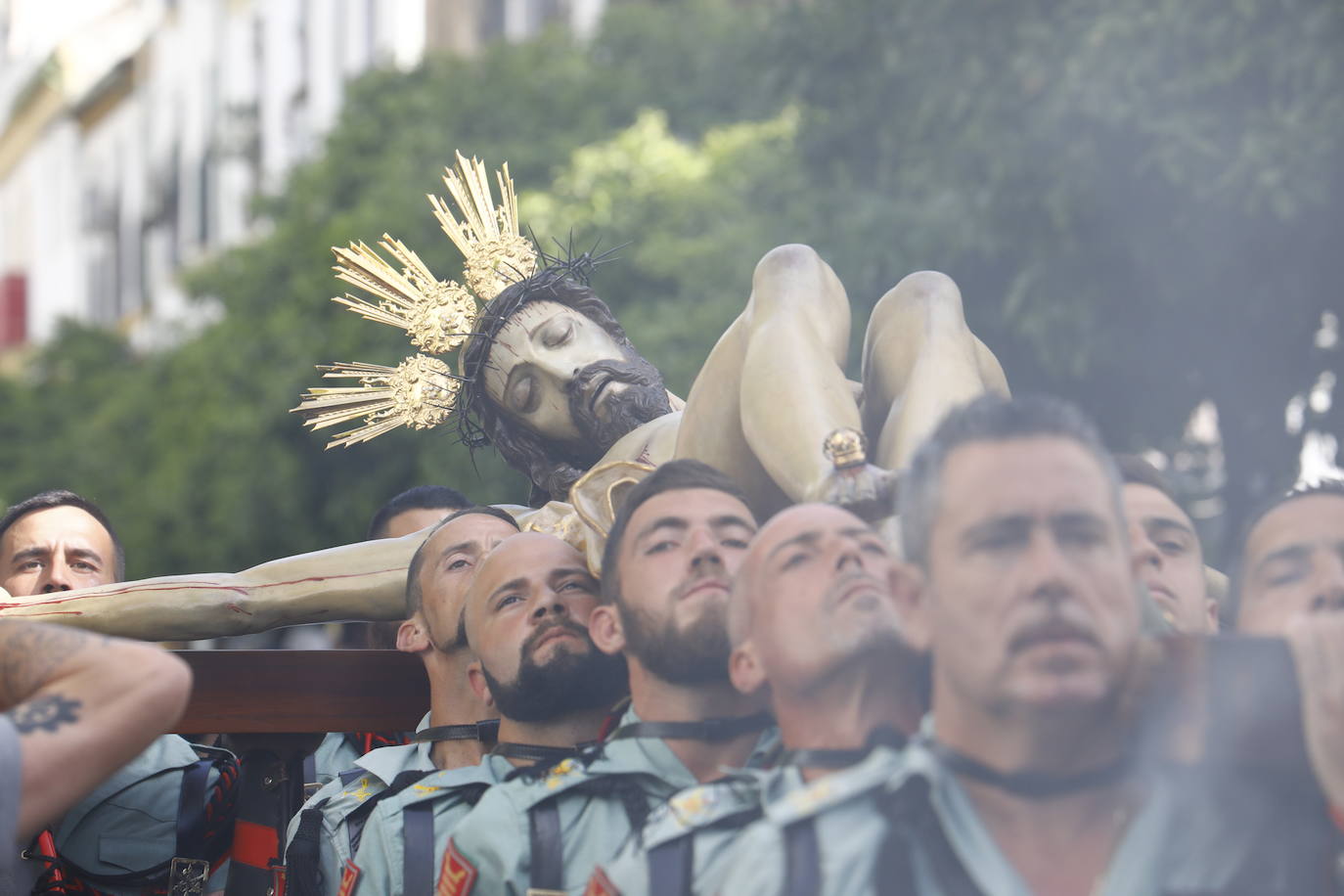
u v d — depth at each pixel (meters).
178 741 9.23
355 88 40.62
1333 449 22.66
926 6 22.39
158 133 75.00
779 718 5.34
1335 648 4.54
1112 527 4.57
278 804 8.49
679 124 38.25
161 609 8.22
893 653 5.11
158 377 49.31
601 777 6.27
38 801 4.85
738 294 28.31
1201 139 18.98
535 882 6.22
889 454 6.69
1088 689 4.46
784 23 24.67
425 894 6.82
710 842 5.20
